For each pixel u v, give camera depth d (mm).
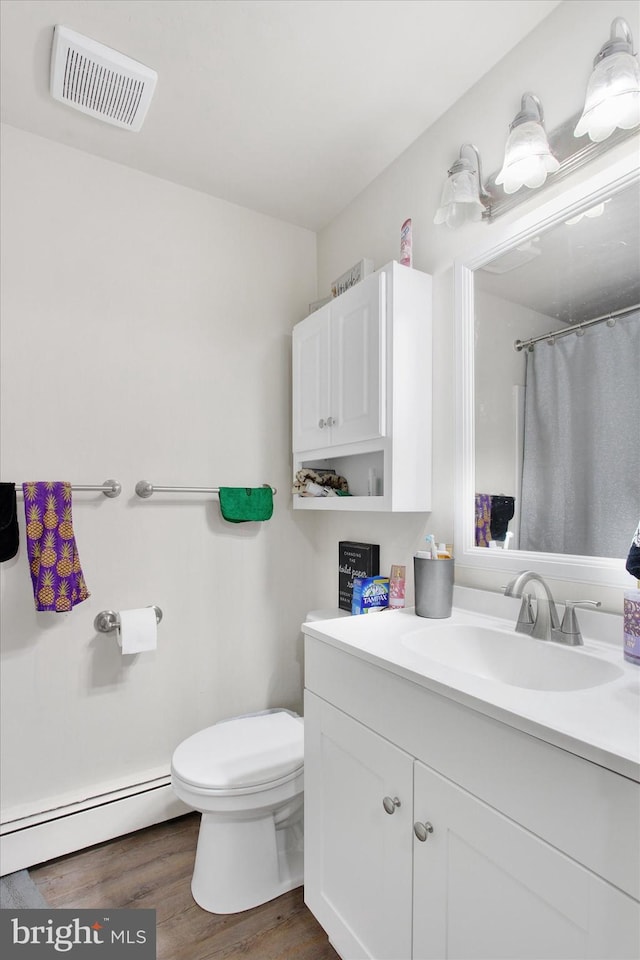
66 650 1716
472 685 877
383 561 1844
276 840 1547
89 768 1746
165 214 1962
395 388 1531
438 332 1617
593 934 655
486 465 1438
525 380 1334
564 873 692
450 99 1570
